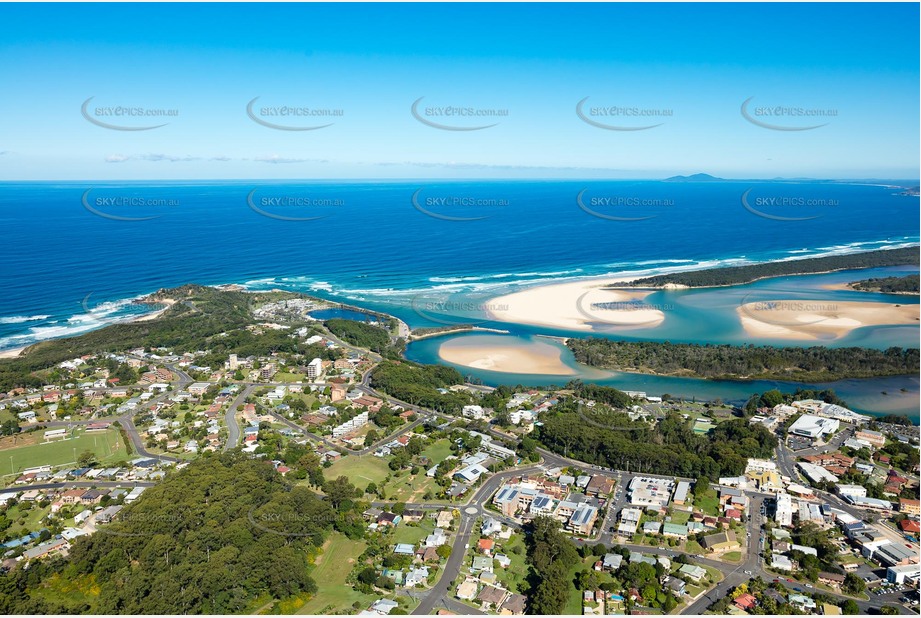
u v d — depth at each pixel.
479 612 152.25
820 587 162.00
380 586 161.38
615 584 161.25
